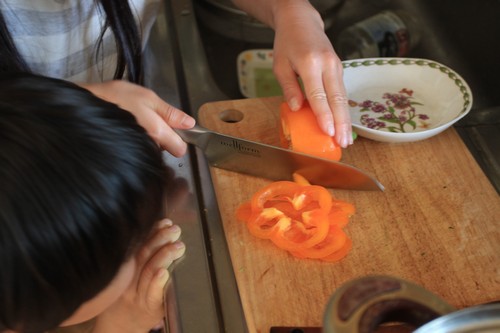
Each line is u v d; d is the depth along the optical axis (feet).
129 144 1.75
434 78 2.66
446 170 2.43
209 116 2.64
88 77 2.74
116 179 1.70
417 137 2.44
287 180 2.42
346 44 3.27
